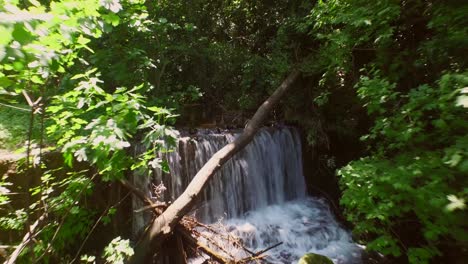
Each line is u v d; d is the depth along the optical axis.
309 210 6.85
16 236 3.28
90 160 2.23
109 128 2.06
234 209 6.19
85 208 3.79
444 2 3.19
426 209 2.37
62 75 2.71
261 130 6.85
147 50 5.71
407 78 4.38
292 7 7.66
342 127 6.61
